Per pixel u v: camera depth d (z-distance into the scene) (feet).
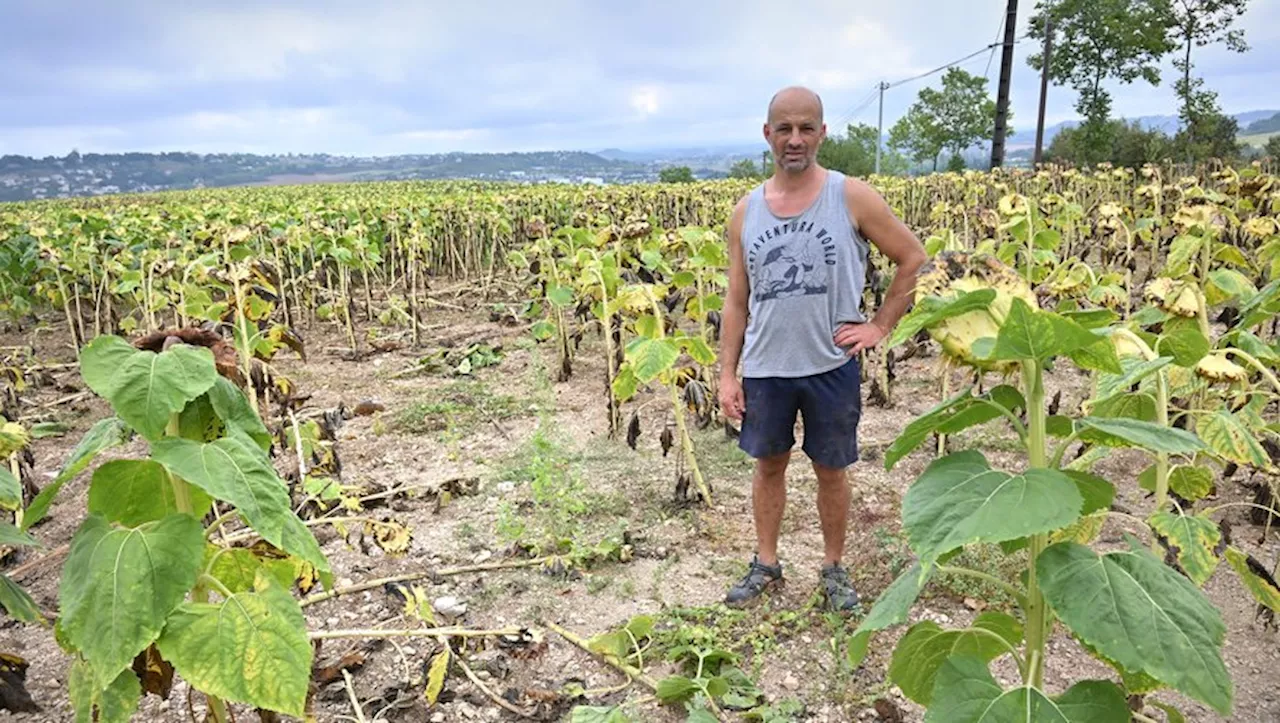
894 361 19.15
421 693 9.87
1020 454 16.07
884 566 12.18
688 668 10.15
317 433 13.91
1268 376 8.79
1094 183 44.01
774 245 10.40
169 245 27.53
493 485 15.60
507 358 25.23
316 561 6.07
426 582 12.32
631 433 15.74
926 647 6.78
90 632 5.42
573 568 12.55
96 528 5.79
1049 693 9.43
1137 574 5.19
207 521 12.24
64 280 27.50
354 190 85.76
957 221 30.45
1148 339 8.18
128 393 5.65
